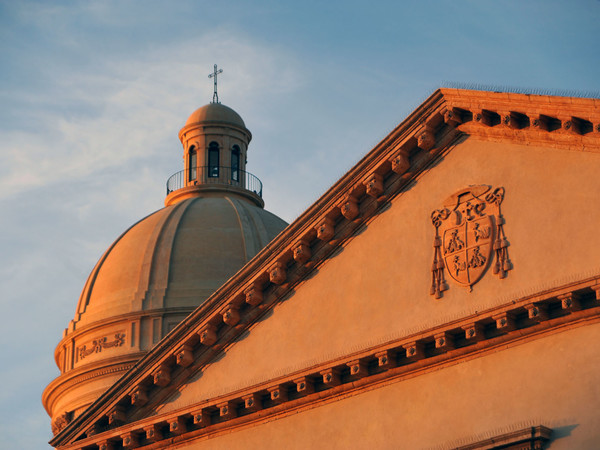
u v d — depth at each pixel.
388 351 41.94
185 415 46.38
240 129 94.00
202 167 92.44
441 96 42.78
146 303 80.88
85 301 84.12
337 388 43.66
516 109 40.84
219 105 95.25
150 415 47.72
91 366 80.06
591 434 37.41
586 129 39.62
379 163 43.75
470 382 40.50
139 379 47.59
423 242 42.72
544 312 38.88
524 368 39.41
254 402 44.97
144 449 47.56
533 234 40.09
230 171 92.75
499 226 40.94
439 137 43.16
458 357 41.00
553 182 40.16
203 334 46.59
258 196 92.25
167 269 82.25
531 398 38.97
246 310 46.44
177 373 47.41
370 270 43.84
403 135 43.44
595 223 38.91
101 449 47.88
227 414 45.53
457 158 42.75
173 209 87.75
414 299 42.34
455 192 42.41
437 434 40.78
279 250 45.53
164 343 47.25
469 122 42.44
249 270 45.97
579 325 38.62
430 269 42.22
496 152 41.84
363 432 42.72
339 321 44.06
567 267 39.06
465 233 41.72
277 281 45.47
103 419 48.38
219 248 83.06
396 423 41.97
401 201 43.75
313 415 44.22
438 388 41.25
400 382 42.34
